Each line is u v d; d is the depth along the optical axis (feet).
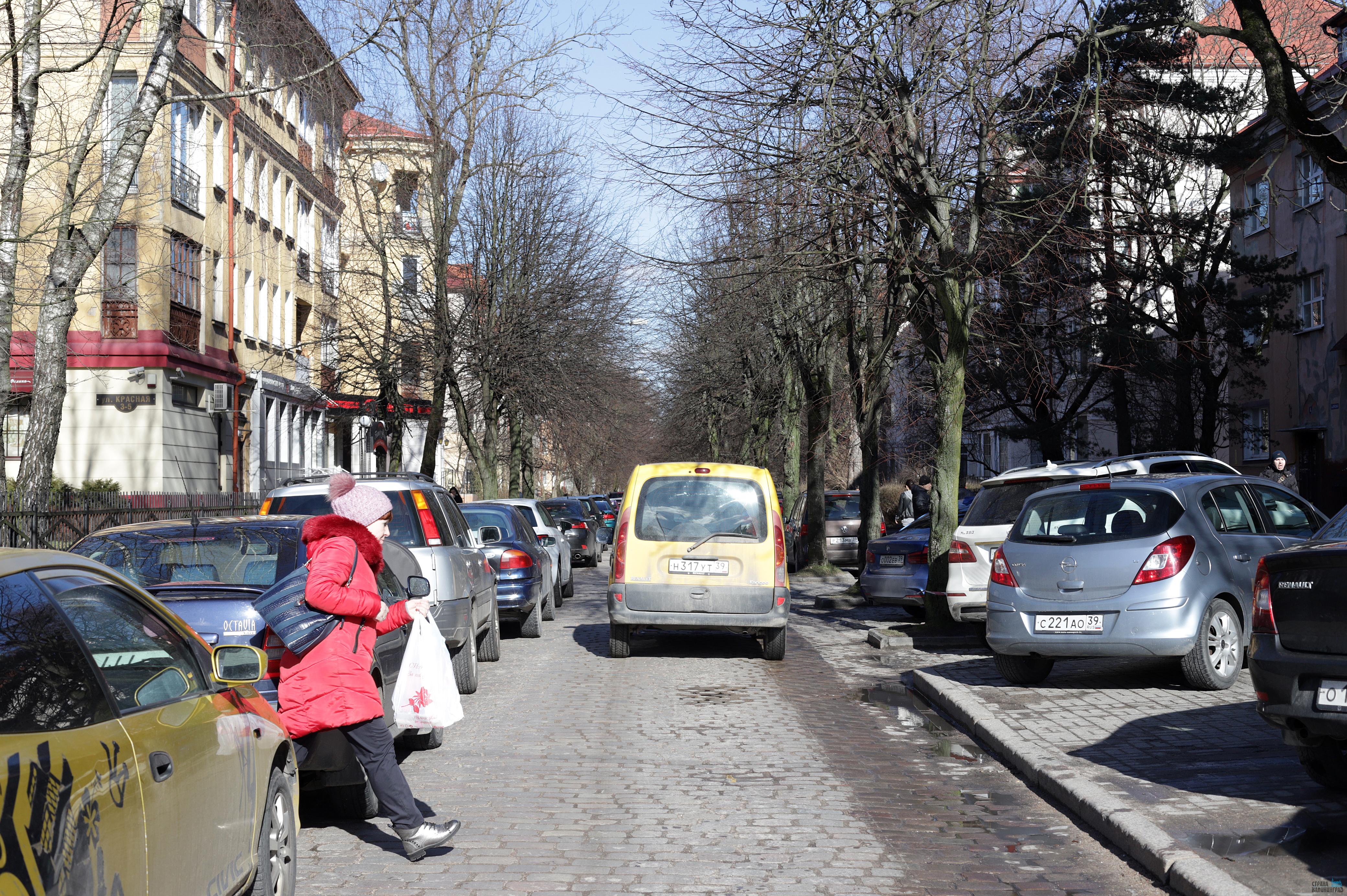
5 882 9.00
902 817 21.79
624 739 29.32
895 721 32.22
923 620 58.49
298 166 137.49
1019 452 184.96
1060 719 29.30
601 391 120.67
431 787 24.29
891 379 74.02
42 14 51.55
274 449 129.08
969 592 43.70
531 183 108.47
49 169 77.51
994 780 24.80
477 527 53.16
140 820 11.43
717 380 140.46
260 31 59.16
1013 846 19.83
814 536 86.07
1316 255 109.60
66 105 72.23
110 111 81.92
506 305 108.17
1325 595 19.85
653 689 37.76
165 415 96.63
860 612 63.98
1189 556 32.65
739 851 19.57
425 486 36.22
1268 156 83.56
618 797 23.31
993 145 48.73
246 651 15.33
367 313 111.55
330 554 18.94
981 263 54.95
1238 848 17.95
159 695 13.28
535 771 25.70
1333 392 107.14
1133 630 32.35
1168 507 33.30
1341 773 21.31
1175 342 89.51
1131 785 22.25
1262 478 37.01
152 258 94.63
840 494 96.32
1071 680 36.27
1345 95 46.55
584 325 111.96
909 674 41.27
